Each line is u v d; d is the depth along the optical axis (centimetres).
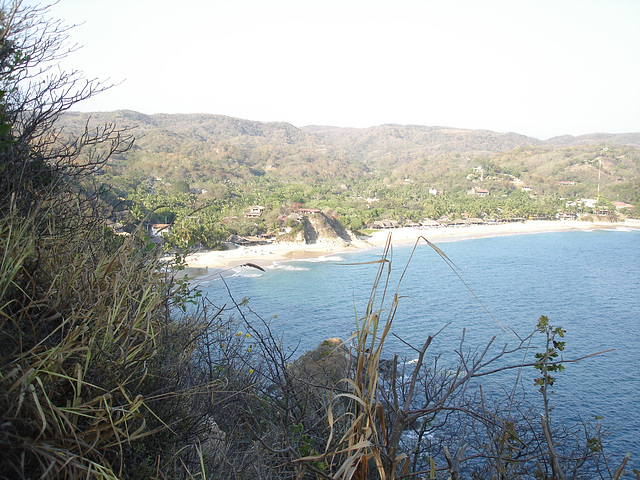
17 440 151
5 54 263
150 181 13875
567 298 4228
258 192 13275
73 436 169
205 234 6844
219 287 3450
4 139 248
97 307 210
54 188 271
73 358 198
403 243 8794
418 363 184
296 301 3953
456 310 3638
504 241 9075
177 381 238
